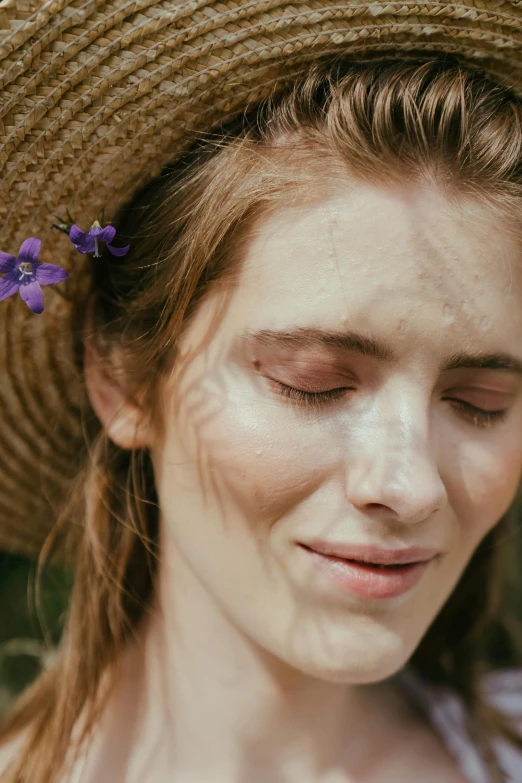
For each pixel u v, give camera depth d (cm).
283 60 50
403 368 49
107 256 54
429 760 58
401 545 49
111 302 55
